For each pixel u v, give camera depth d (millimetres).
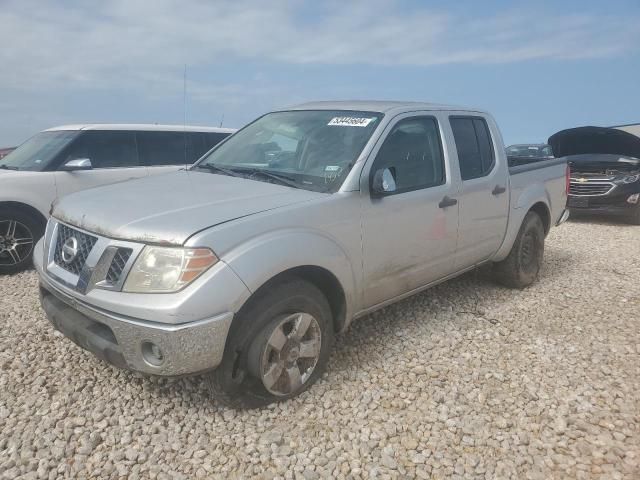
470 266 4730
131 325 2617
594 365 3785
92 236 2885
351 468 2648
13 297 5082
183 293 2588
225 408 3102
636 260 7125
